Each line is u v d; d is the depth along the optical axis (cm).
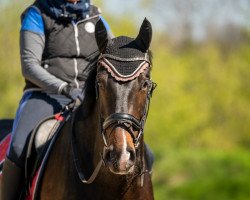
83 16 960
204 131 5216
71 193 815
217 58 5950
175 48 7456
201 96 5488
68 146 844
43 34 938
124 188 794
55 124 898
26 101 935
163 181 4256
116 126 732
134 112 741
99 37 771
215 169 4288
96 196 801
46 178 859
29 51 921
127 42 777
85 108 814
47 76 898
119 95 738
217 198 3641
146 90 755
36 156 891
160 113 4653
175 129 4734
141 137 764
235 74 5684
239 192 3644
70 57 954
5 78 4238
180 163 4347
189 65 5638
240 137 5619
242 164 4319
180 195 3756
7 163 898
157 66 4794
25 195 905
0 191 934
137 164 778
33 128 901
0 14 4222
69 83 943
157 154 4469
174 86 4769
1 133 1010
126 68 746
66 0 948
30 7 950
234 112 5597
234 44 7869
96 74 794
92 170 808
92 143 809
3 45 4238
